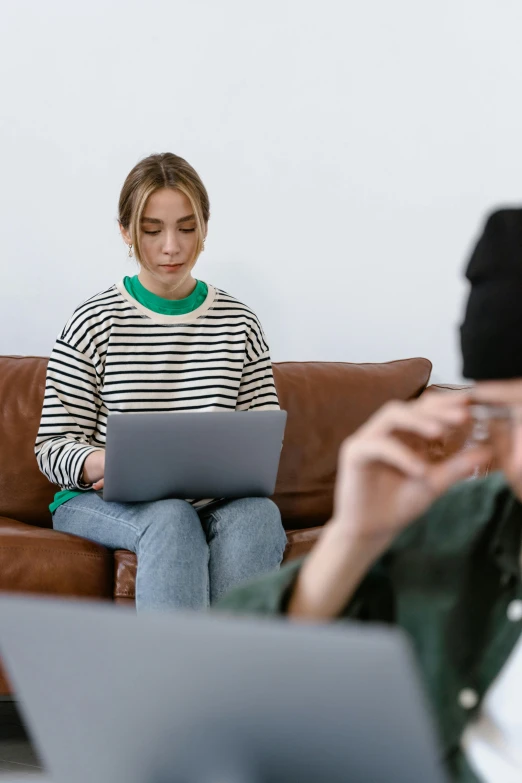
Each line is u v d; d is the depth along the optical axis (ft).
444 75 10.78
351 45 10.60
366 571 2.19
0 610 1.87
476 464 2.07
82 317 8.04
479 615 2.18
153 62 10.25
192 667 1.76
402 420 2.07
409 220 10.85
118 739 1.90
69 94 10.10
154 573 7.09
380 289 10.86
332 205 10.70
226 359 8.14
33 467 8.89
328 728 1.72
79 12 10.07
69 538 7.59
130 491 7.25
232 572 7.39
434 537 2.23
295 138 10.57
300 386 9.77
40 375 9.23
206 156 10.42
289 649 1.67
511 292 2.04
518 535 2.19
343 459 2.10
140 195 7.80
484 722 2.11
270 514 7.56
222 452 7.23
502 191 10.94
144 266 8.00
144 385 7.98
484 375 2.07
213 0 10.31
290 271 10.67
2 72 9.96
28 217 10.10
